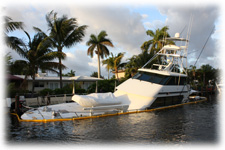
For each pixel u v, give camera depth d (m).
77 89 21.64
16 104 11.20
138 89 12.48
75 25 23.58
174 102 14.27
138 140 6.98
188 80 16.17
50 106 11.26
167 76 13.12
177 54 15.12
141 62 29.73
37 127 8.08
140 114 10.70
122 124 8.74
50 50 21.61
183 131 8.05
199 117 10.55
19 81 26.62
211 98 21.11
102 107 10.14
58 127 8.09
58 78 29.58
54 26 22.58
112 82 25.17
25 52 19.91
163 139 7.13
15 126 8.23
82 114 9.76
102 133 7.54
